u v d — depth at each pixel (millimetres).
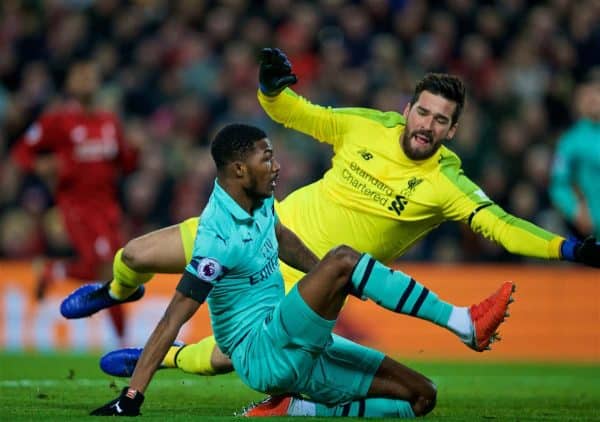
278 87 21328
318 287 17188
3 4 55719
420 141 21094
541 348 43469
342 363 18578
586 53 54500
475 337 17281
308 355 17641
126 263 21109
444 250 45906
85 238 36031
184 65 53062
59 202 36281
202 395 24250
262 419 17969
